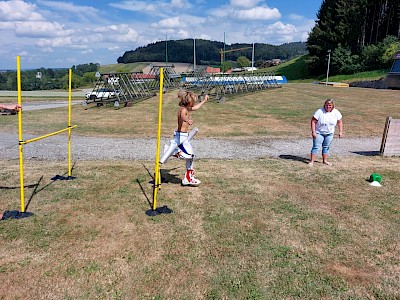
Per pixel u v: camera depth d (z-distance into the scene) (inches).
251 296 117.8
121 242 152.7
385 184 241.8
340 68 2057.1
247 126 509.7
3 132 455.8
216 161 306.3
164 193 216.4
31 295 117.0
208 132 461.1
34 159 311.1
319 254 145.8
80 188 223.5
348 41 2150.6
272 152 347.3
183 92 209.2
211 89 1050.1
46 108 778.2
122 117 600.4
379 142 404.2
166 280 125.8
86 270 131.3
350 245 154.0
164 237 157.9
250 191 222.7
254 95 1020.5
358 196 216.7
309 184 239.5
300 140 411.5
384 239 160.2
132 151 346.6
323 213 188.9
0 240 153.3
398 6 2076.8
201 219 178.1
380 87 1376.7
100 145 375.2
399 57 1323.8
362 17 2110.0
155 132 458.3
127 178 246.5
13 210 184.2
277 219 179.9
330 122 282.8
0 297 115.7
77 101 1019.3
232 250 147.6
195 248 148.6
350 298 118.0
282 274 130.9
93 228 165.9
